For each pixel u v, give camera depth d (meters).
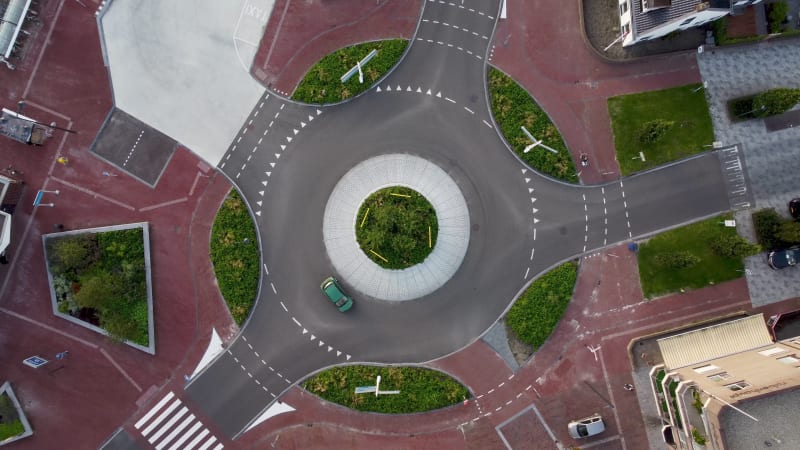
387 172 40.28
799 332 39.56
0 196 38.69
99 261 39.59
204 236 40.28
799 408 30.66
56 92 40.12
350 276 40.22
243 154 40.38
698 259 37.53
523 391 40.38
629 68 40.09
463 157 40.19
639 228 40.44
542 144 40.06
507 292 40.41
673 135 39.88
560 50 40.31
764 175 40.03
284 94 40.41
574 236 40.50
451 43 40.16
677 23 36.41
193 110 40.38
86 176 40.25
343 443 40.16
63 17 40.09
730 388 33.25
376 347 40.25
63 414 40.25
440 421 40.22
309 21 40.31
